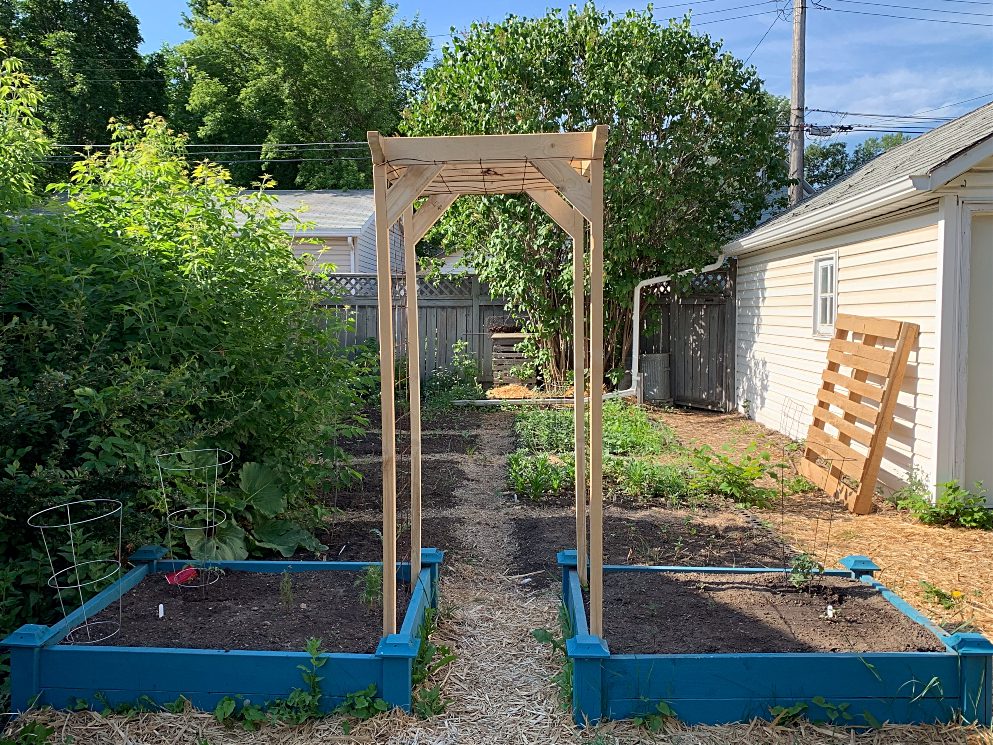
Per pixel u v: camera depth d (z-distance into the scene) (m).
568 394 12.02
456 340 13.76
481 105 11.35
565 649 3.44
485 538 5.46
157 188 5.23
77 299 4.04
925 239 6.07
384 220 3.21
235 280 5.08
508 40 11.40
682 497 6.45
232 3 29.80
